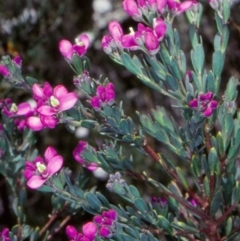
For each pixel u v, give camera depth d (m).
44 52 0.83
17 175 0.51
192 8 0.43
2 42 0.70
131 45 0.42
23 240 0.50
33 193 0.76
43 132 0.83
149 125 0.43
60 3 0.76
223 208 0.45
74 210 0.50
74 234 0.42
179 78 0.42
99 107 0.41
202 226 0.45
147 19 0.43
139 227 0.43
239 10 0.66
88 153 0.44
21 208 0.50
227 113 0.42
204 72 0.42
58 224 0.51
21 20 0.71
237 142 0.42
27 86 0.45
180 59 0.42
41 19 0.72
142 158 0.78
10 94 0.65
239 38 0.70
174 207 0.45
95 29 0.88
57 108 0.42
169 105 0.85
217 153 0.43
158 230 0.44
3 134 0.51
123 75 0.88
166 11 0.42
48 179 0.42
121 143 0.79
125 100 0.88
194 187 0.63
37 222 0.73
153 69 0.42
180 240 0.45
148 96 0.85
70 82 0.85
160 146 0.81
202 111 0.41
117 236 0.42
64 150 0.82
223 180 0.45
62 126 0.82
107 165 0.44
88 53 0.87
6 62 0.45
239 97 0.62
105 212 0.42
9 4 0.72
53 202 0.50
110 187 0.42
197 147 0.44
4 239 0.47
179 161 0.79
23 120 0.52
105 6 0.87
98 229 0.42
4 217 0.71
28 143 0.52
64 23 0.85
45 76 0.83
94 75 0.87
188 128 0.42
